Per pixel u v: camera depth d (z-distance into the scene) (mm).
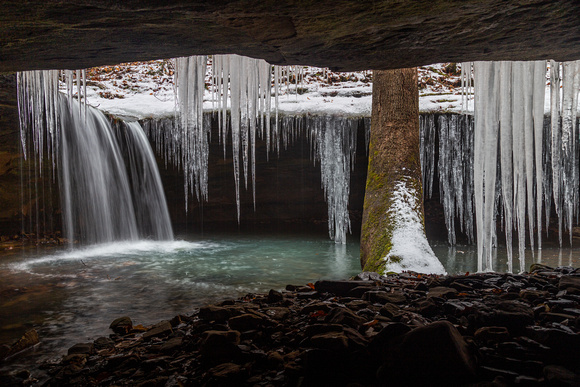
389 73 7176
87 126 9664
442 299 3438
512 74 5340
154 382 2525
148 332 3633
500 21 2268
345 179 10219
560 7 2109
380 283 4258
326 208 12961
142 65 12875
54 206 9805
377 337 2488
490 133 5512
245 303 3967
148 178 10891
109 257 8344
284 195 12664
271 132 11430
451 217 10156
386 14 2152
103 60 2857
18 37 2355
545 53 2812
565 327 2520
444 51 2768
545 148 9570
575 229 10547
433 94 10758
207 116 10234
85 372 2955
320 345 2488
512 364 2264
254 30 2324
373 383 2287
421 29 2365
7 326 4367
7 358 3520
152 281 6371
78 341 3918
